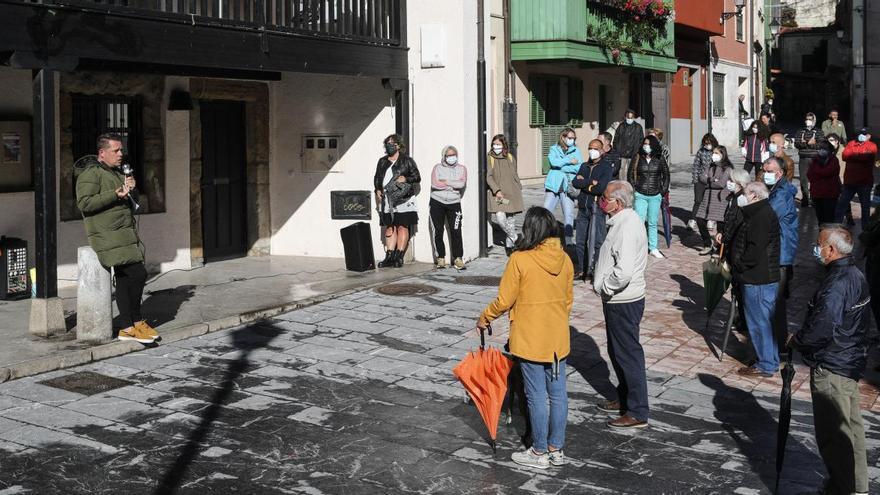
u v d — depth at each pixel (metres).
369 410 7.76
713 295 10.34
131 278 9.27
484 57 14.37
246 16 11.34
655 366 9.30
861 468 6.20
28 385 8.12
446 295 12.00
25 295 11.34
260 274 13.33
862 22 39.16
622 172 20.23
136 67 11.25
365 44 13.20
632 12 24.83
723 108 37.91
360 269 13.51
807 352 6.24
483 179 14.61
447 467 6.63
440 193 13.61
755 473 6.65
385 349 9.55
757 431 7.52
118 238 9.10
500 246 15.73
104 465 6.51
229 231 14.80
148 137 13.12
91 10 9.43
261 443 6.98
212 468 6.51
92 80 12.26
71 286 12.26
